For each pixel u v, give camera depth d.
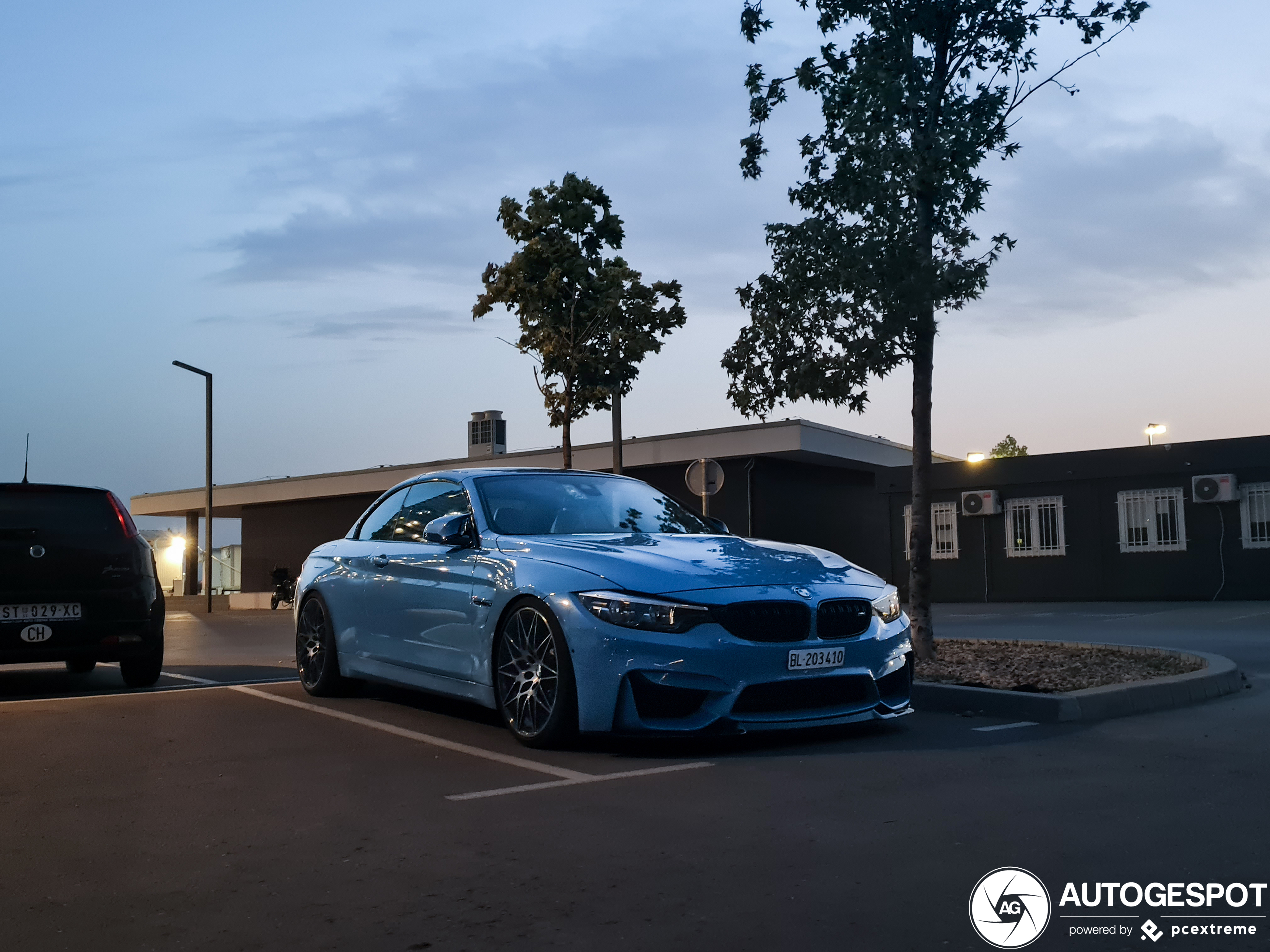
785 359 8.92
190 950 2.78
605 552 5.54
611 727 5.14
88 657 7.94
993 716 6.45
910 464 31.45
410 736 5.88
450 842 3.74
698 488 13.39
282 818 4.11
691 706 5.14
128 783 4.76
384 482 37.09
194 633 17.61
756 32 9.24
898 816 4.00
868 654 5.48
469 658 5.96
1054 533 23.72
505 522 6.23
